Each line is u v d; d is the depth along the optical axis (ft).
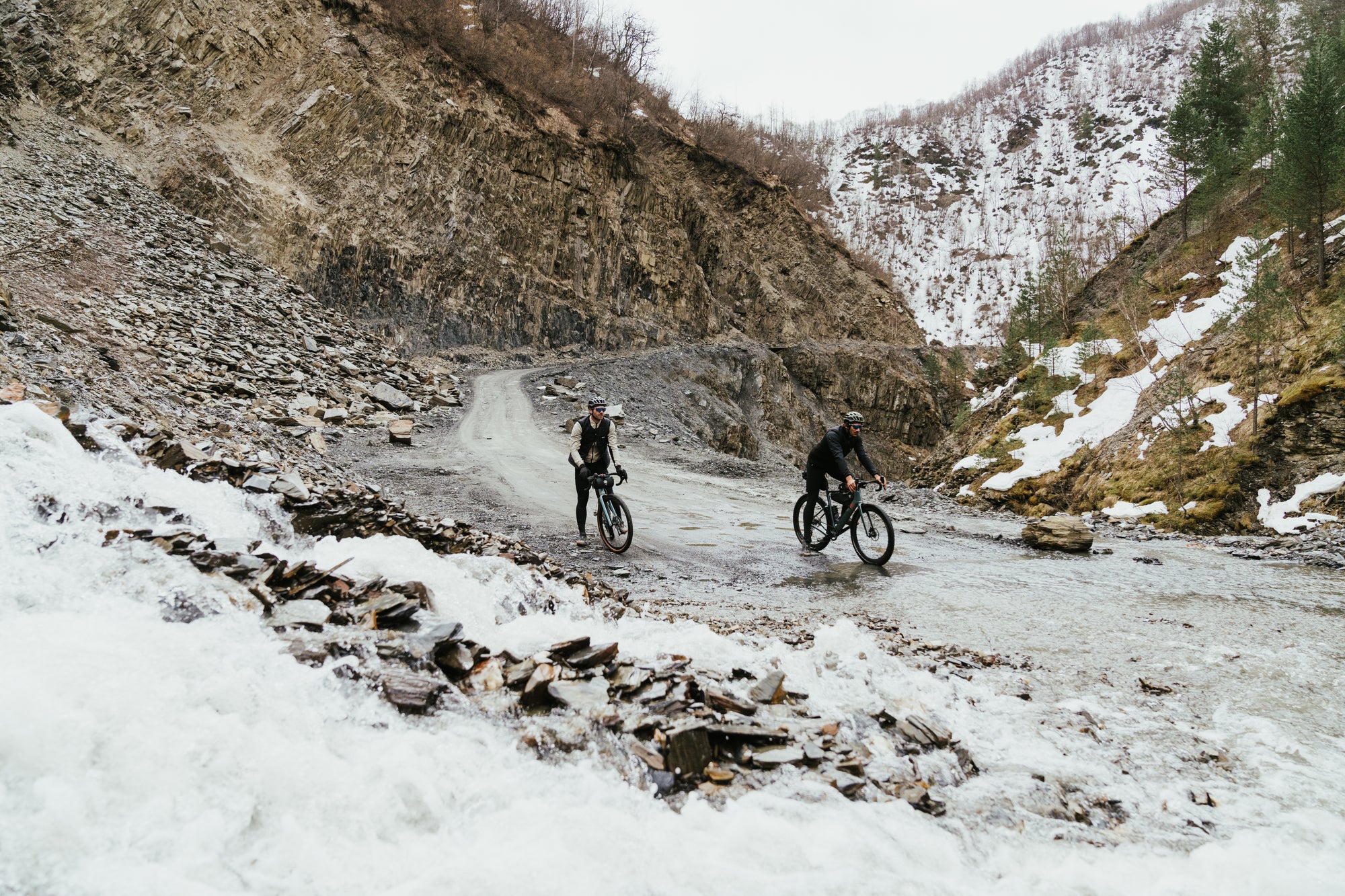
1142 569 25.98
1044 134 453.99
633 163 167.84
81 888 4.70
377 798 6.39
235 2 116.06
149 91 102.58
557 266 149.07
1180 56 469.98
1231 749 10.70
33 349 22.03
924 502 48.47
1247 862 7.38
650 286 164.86
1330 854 7.86
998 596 21.47
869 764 9.11
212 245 89.86
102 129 96.32
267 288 89.15
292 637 8.73
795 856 6.72
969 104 529.86
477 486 42.65
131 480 12.28
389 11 138.10
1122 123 424.46
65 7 99.14
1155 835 8.21
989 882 6.98
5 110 85.10
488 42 155.84
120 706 6.18
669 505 41.37
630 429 81.10
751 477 58.29
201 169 100.89
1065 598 21.25
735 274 187.32
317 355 77.61
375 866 5.75
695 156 196.03
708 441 126.82
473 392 97.76
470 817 6.64
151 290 64.80
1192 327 63.21
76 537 9.30
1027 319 108.27
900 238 368.89
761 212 201.77
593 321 150.20
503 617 13.16
